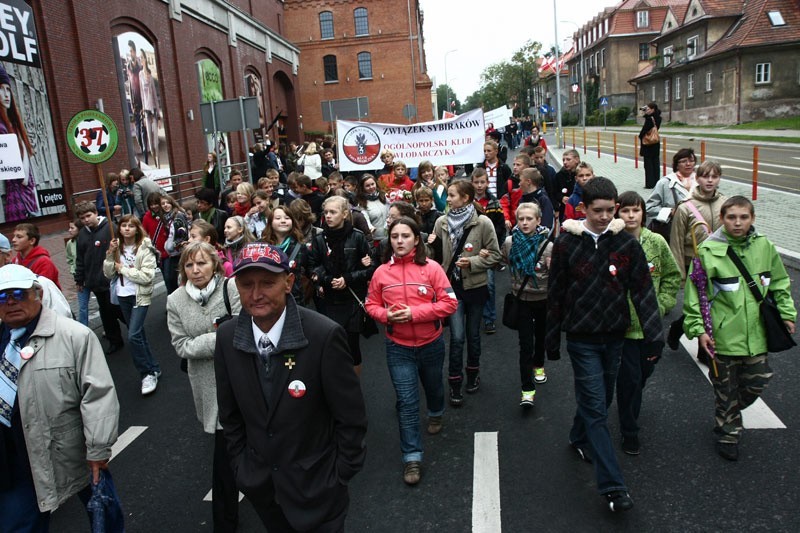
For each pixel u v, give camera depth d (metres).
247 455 2.78
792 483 4.07
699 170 5.78
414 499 4.25
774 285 4.34
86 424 3.28
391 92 46.50
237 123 13.82
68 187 15.84
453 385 5.66
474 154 13.74
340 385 2.68
